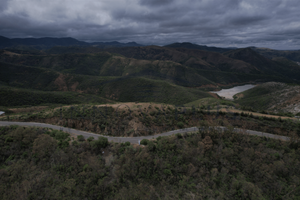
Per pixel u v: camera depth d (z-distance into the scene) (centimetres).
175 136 4794
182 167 4034
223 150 4325
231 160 4200
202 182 3816
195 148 4372
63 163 4016
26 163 4038
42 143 4319
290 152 4234
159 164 4059
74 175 3812
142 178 3878
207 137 4572
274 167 3909
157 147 4412
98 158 4200
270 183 3734
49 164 4028
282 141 4525
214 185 3731
